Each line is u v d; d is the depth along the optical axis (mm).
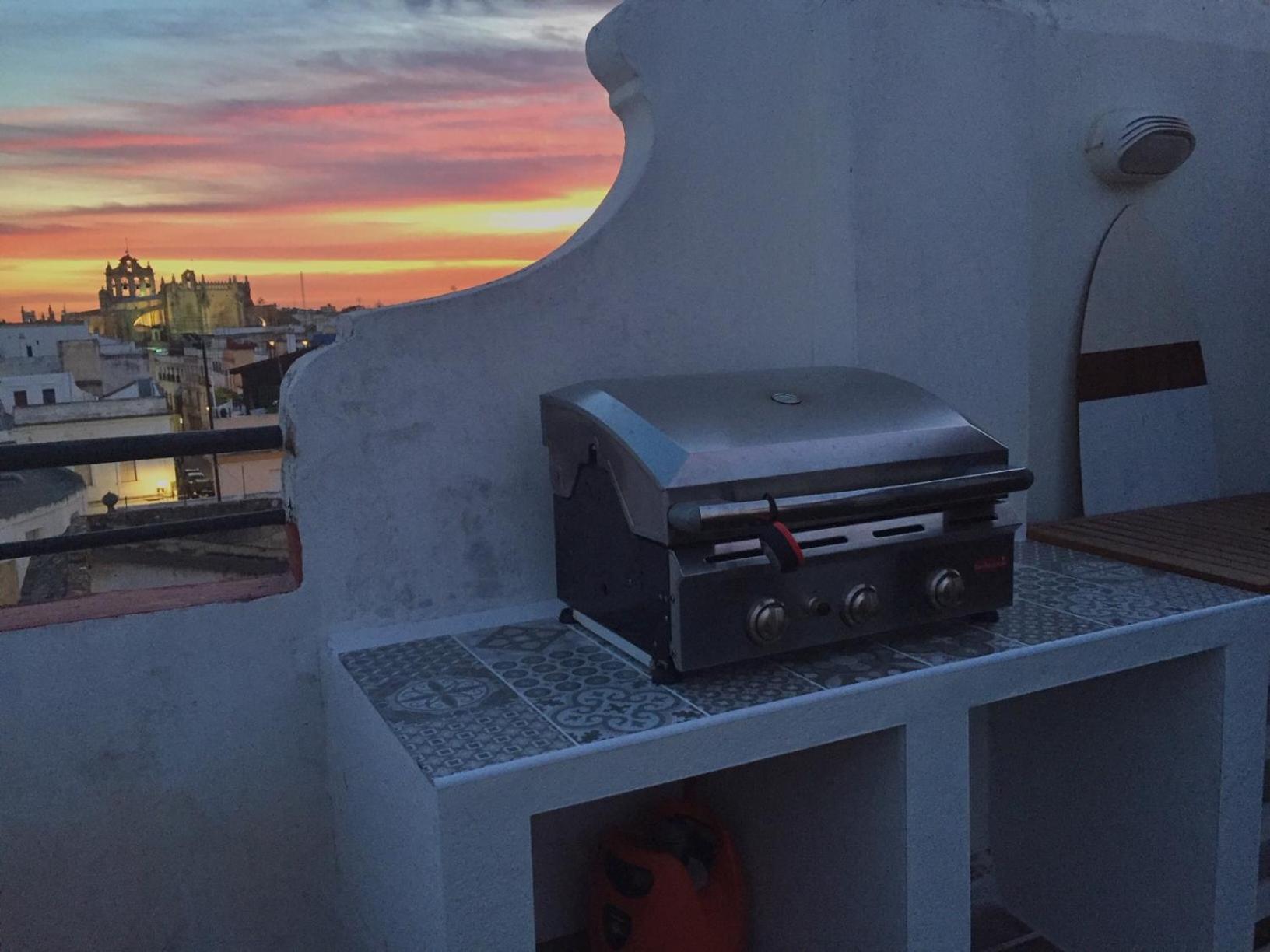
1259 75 3387
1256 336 3502
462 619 2113
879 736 1794
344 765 1948
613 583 1828
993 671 1809
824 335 2461
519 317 2104
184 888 2006
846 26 2273
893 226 2393
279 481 2166
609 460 1753
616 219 2176
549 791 1457
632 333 2229
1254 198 3432
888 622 1808
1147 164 2994
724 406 1845
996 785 2740
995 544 1916
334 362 1959
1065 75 2979
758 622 1647
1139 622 1992
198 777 1988
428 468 2064
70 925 1920
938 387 2523
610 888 2240
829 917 2008
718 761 1579
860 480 1748
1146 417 3156
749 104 2311
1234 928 2195
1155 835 2281
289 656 2025
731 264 2332
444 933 1411
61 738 1875
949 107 2439
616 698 1667
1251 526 2797
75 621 1868
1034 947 2553
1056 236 3021
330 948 2158
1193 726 2172
